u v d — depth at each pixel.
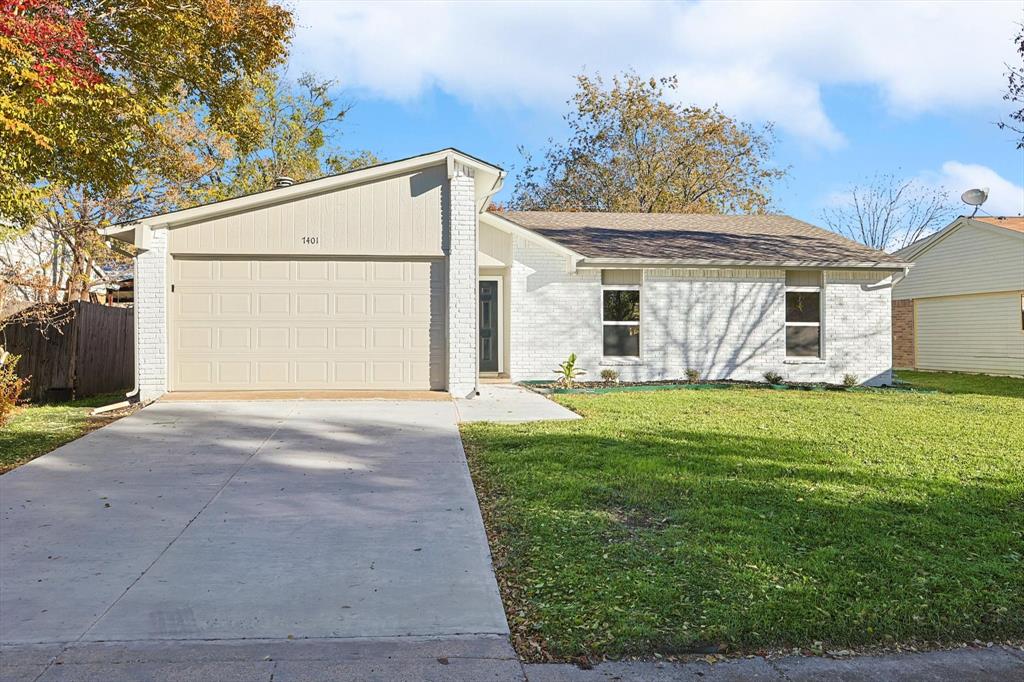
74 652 3.26
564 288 15.17
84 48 11.24
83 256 19.86
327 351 11.46
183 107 21.00
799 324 16.12
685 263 15.10
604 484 6.01
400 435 8.34
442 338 11.68
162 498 5.81
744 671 3.17
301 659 3.22
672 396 12.66
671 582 3.96
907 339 24.05
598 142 31.61
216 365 11.27
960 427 9.31
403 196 11.52
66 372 12.72
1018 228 19.64
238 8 14.37
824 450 7.62
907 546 4.59
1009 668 3.24
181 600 3.83
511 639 3.45
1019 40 14.95
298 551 4.59
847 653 3.35
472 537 4.87
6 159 10.67
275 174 29.81
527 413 10.08
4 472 6.81
